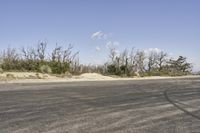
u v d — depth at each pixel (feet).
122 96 50.42
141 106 39.24
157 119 30.68
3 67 118.83
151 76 183.42
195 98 47.83
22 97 48.32
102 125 27.71
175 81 99.71
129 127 27.02
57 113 33.81
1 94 52.85
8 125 27.66
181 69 284.00
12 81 91.76
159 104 41.11
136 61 236.22
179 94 53.83
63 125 27.68
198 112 34.86
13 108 37.27
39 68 126.62
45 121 29.43
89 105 39.91
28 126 27.27
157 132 25.30
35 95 51.34
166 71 230.68
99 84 81.66
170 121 29.73
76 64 153.38
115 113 33.99
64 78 116.78
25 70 121.60
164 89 64.54
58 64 137.08
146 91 59.62
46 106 38.91
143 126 27.50
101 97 48.78
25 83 84.07
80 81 101.24
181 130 26.02
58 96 49.93
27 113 33.83
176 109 36.94
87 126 27.27
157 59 271.08
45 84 80.33
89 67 171.01
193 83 86.43
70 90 61.16
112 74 170.71
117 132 25.14
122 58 200.85
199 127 27.14
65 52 222.07
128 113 34.01
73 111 35.17
